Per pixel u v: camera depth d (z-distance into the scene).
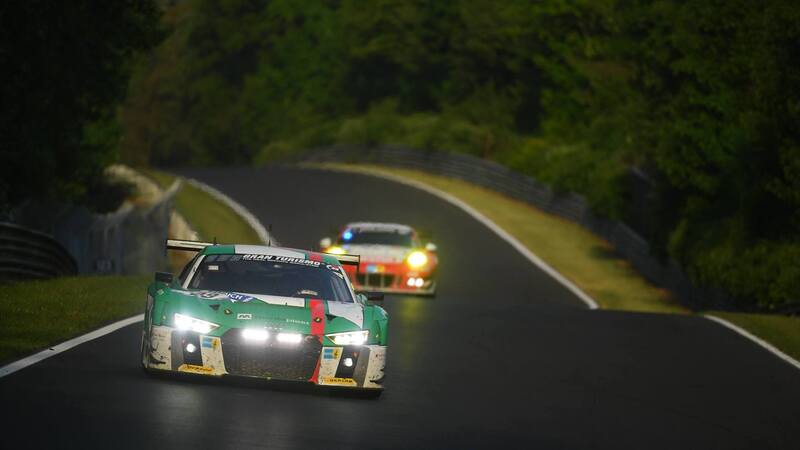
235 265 43.59
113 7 93.56
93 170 156.00
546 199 190.62
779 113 109.25
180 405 35.06
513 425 37.44
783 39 108.31
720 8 125.12
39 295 62.28
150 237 132.50
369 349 39.59
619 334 68.69
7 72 84.88
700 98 127.75
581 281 139.25
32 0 81.38
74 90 93.50
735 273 111.56
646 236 160.88
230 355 37.94
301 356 38.31
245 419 33.84
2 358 41.38
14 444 27.89
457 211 185.75
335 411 37.00
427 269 94.00
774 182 108.44
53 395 34.94
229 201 192.88
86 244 111.94
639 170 167.38
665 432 38.16
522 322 73.19
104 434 29.81
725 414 42.75
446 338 62.28
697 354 60.91
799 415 43.56
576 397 44.66
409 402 40.59
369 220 176.00
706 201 132.25
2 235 74.50
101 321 55.06
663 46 136.25
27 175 93.62
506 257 151.62
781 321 80.88
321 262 45.22
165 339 38.47
